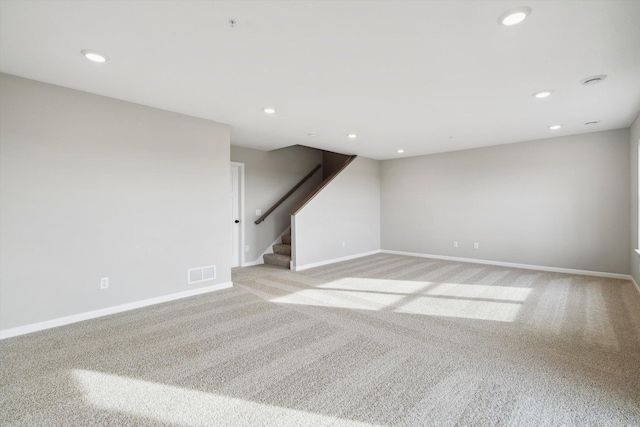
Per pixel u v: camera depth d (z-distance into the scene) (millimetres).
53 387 1929
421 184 6766
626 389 1888
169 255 3662
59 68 2529
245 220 6027
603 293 3881
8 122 2631
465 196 6090
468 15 1821
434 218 6562
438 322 2994
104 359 2275
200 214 3953
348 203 6652
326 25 1931
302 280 4723
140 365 2193
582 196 4840
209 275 4055
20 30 1972
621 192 4520
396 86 2922
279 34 2035
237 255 5961
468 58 2367
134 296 3381
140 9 1758
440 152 6398
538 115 3840
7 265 2625
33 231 2748
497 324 2932
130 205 3342
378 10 1774
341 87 2949
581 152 4824
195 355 2336
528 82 2818
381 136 4977
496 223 5707
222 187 4188
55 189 2861
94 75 2664
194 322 2996
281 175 6801
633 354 2326
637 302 3523
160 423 1618
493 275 4910
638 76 2676
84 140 3033
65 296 2924
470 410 1708
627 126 4375
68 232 2938
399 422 1617
